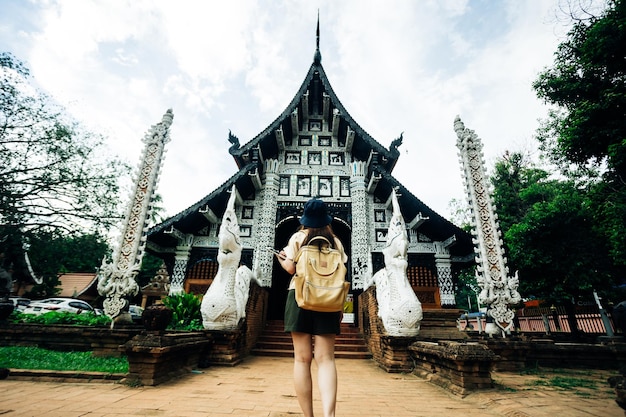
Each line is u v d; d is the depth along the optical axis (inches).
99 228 606.2
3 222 580.7
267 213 452.4
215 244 439.5
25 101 542.9
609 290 375.6
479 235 257.1
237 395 125.0
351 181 474.9
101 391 123.1
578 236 384.8
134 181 283.6
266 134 456.4
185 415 95.0
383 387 155.7
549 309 593.9
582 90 365.7
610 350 213.6
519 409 105.9
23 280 861.2
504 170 645.9
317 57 510.0
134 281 249.4
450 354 142.3
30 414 91.0
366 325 317.1
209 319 216.2
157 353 136.3
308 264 73.9
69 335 226.4
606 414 100.5
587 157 354.0
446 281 414.6
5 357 184.4
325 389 67.6
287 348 316.8
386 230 446.6
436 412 107.3
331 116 528.7
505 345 205.3
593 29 324.8
